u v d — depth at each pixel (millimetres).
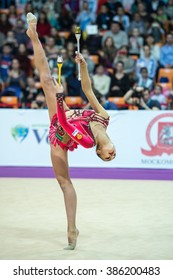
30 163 10461
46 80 6156
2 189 9094
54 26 15438
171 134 10195
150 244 6066
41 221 7070
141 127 10273
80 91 12719
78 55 5727
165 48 14094
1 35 14812
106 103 11883
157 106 11891
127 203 8125
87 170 10273
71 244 5867
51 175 10234
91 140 5500
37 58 6203
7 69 13898
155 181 9898
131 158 10328
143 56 13898
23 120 10445
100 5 15938
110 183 9695
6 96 13039
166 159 10227
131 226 6840
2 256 5590
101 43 14445
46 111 10383
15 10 15516
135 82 13289
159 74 13719
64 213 7508
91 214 7441
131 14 15375
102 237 6355
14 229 6684
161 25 14766
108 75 13539
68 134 5520
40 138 10422
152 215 7406
